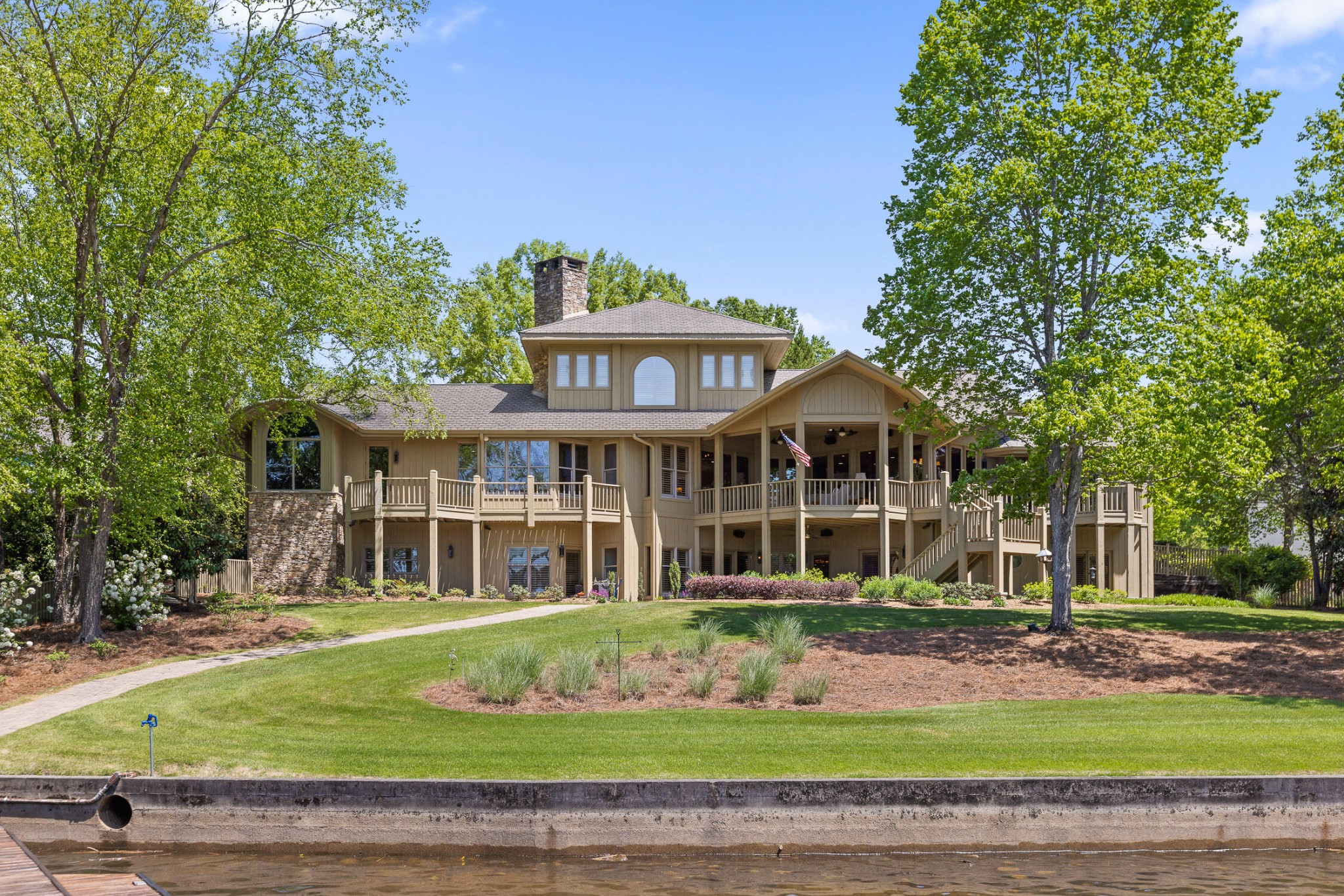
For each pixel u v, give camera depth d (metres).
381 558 33.00
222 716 16.42
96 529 22.81
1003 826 12.14
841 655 20.41
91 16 22.06
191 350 23.86
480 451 35.84
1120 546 34.66
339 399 32.00
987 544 31.22
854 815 12.14
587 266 41.47
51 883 8.66
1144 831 12.16
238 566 32.72
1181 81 21.69
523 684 17.42
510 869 11.64
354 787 12.38
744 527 38.22
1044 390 23.08
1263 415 25.27
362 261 25.94
